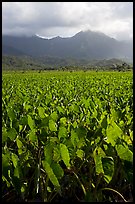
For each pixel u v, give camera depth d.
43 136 3.03
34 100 6.98
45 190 2.55
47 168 2.28
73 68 111.81
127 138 3.13
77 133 2.73
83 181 2.70
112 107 5.68
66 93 9.21
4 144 3.37
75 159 2.90
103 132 2.99
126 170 2.38
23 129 3.67
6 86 16.19
